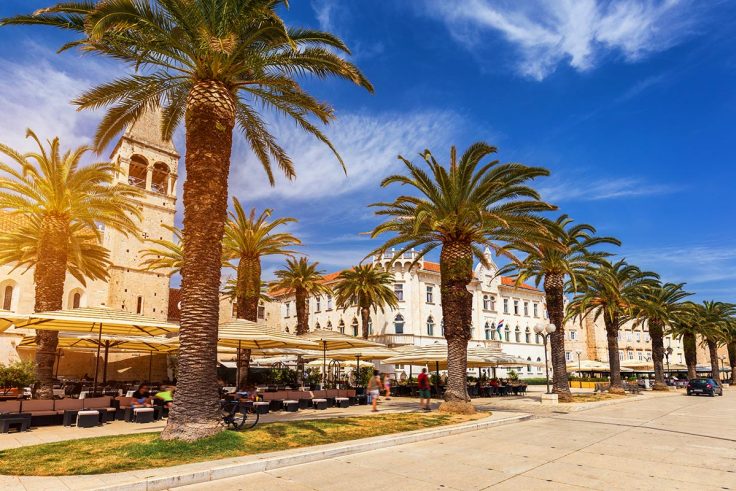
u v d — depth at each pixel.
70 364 38.62
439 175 20.61
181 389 11.31
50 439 11.89
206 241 12.10
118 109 15.91
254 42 14.03
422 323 57.22
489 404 27.84
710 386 41.72
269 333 17.86
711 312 60.59
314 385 34.41
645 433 15.32
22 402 14.35
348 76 14.50
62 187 21.33
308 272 40.53
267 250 28.97
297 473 9.13
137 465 8.92
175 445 10.23
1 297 35.12
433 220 20.25
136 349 27.44
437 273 60.22
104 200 22.66
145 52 12.99
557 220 30.02
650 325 50.38
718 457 10.98
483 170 20.75
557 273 30.12
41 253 21.05
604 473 9.20
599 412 23.67
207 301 11.88
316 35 13.92
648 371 77.19
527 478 8.75
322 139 16.77
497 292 66.88
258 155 18.73
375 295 44.03
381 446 12.09
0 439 12.03
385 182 21.81
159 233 47.28
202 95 12.68
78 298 40.56
